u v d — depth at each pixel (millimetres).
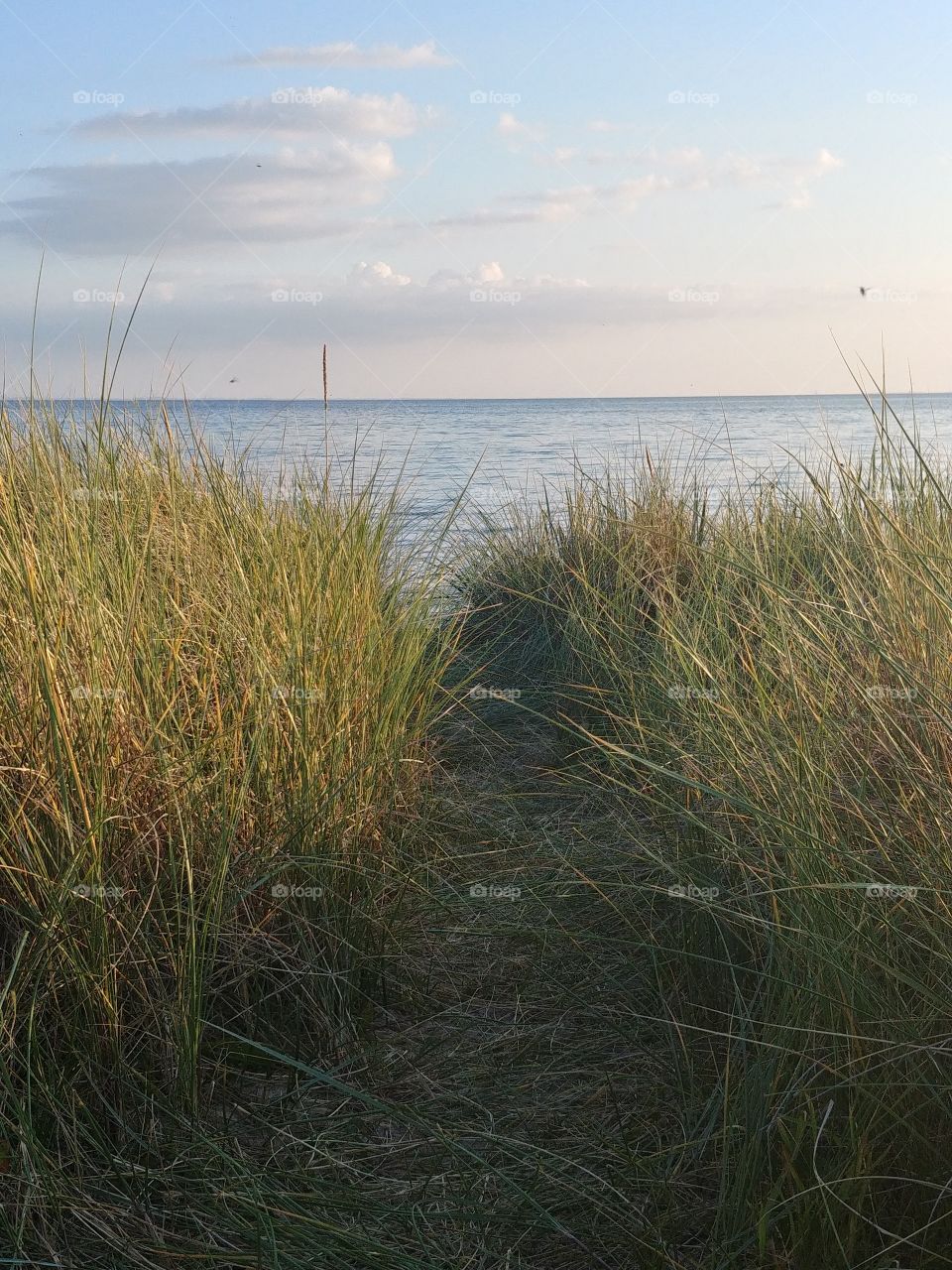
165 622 3322
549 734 5391
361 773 3463
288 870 3031
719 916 2812
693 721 3234
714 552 4348
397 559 5547
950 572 2762
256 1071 2711
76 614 2932
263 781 3141
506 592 6816
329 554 4391
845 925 2275
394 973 3146
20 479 3996
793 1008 2338
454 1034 2930
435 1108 2570
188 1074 2410
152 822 2689
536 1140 2412
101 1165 2211
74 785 2582
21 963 2344
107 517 3775
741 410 50219
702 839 3096
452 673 5941
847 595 3125
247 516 4613
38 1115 2213
